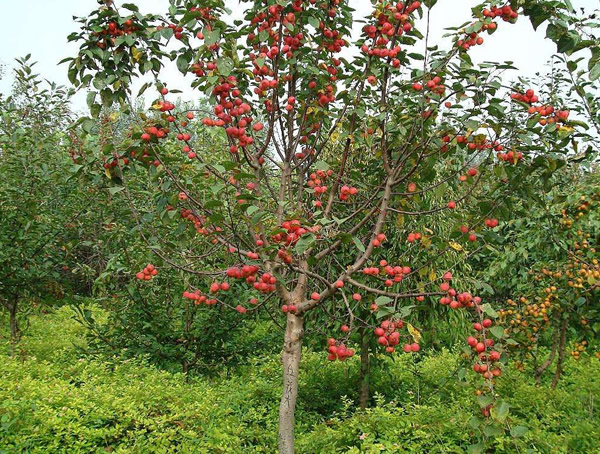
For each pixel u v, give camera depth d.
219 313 6.31
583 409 5.16
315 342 6.59
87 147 3.49
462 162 3.93
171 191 3.65
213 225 3.59
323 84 3.89
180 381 5.83
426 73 3.30
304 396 6.08
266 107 3.99
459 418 4.44
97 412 4.61
